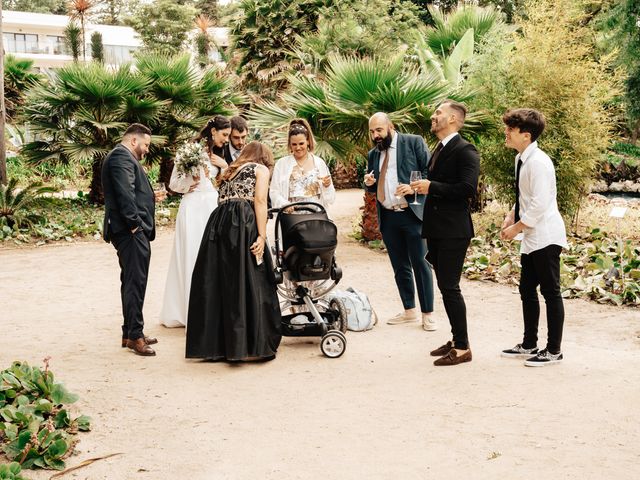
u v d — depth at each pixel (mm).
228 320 4805
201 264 4906
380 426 3695
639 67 20016
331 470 3184
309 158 5793
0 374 4004
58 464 3246
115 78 13125
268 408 4008
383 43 13586
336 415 3871
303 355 5082
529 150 4492
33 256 9516
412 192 4676
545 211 4426
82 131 13344
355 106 9055
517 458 3248
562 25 10469
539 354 4629
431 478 3078
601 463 3168
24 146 13508
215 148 5805
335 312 5422
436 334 5547
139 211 5094
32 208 11961
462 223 4605
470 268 7820
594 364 4602
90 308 6645
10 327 5945
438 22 14477
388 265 8594
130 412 3963
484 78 10570
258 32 17641
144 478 3137
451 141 4637
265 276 4973
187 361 4973
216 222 4930
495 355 4898
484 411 3857
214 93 14344
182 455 3379
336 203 15594
